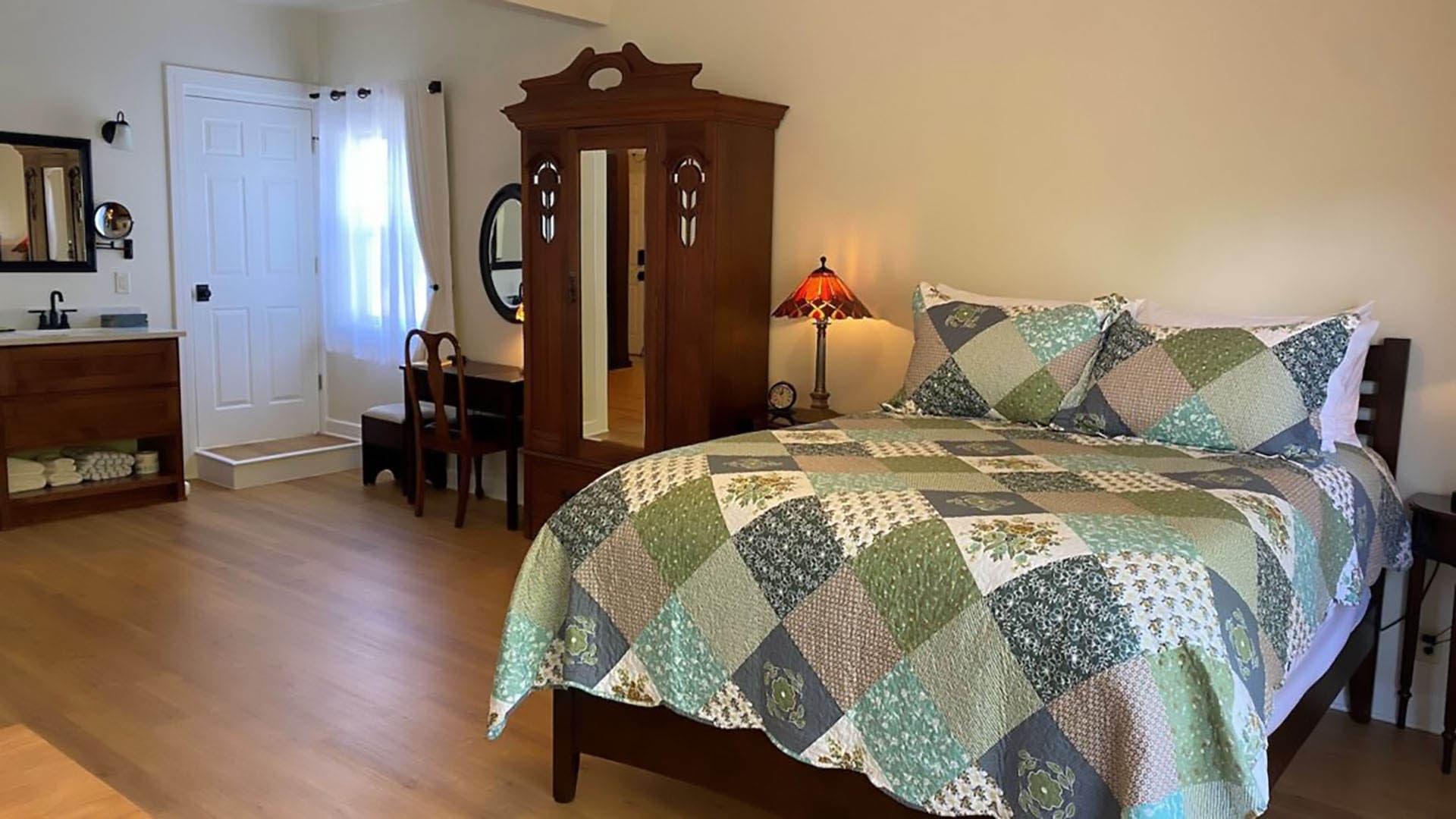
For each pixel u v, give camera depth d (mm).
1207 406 2830
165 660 3297
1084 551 1921
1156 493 2307
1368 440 3084
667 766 2350
